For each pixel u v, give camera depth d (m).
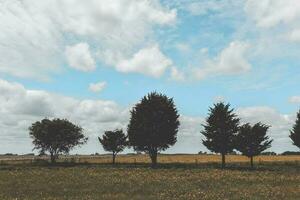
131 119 96.38
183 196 38.12
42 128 113.12
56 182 50.59
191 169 75.50
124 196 38.41
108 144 101.38
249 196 38.31
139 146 94.75
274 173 66.38
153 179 54.16
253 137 86.69
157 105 95.38
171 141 94.62
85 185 47.56
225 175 61.06
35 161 108.25
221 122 89.06
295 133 93.00
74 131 115.44
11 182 50.75
